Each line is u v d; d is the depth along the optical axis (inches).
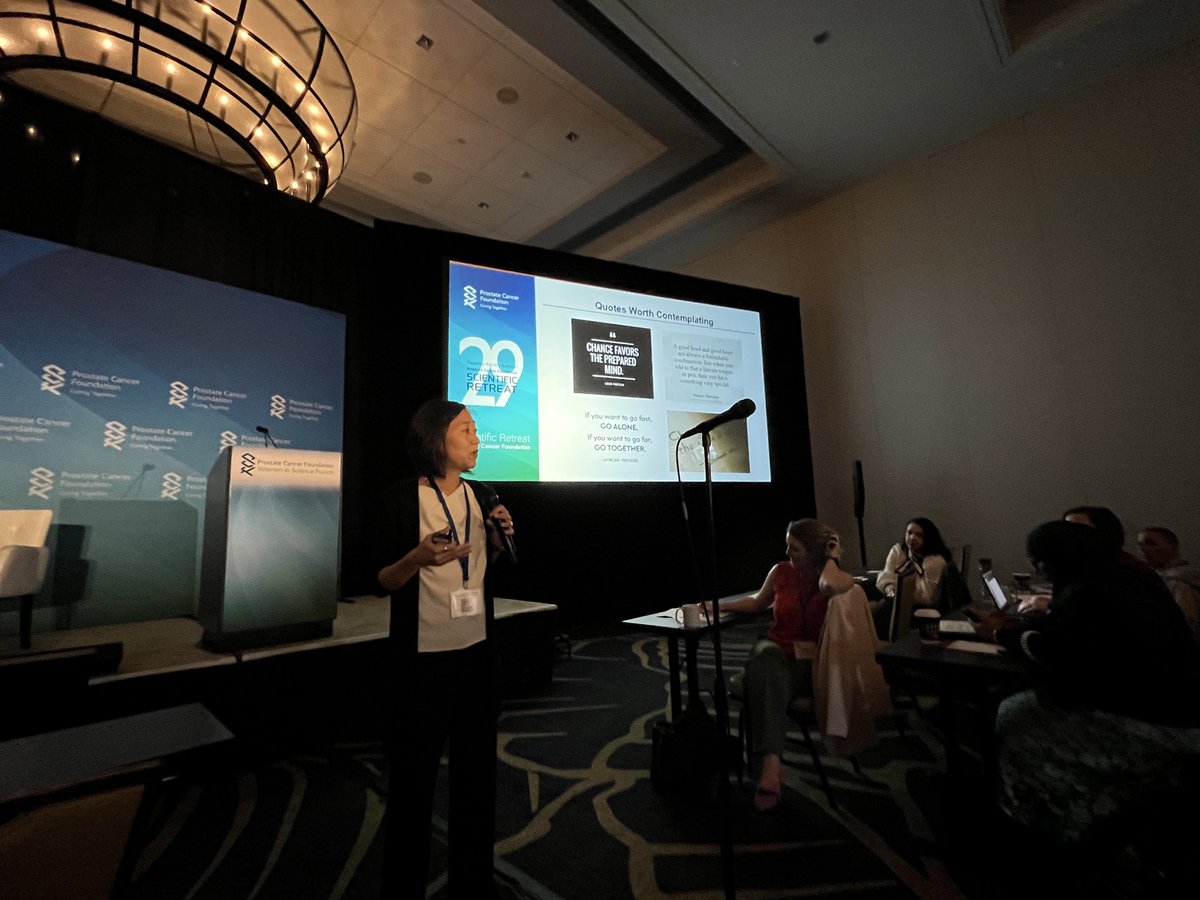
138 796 30.2
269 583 100.7
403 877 48.8
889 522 217.6
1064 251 180.5
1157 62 165.8
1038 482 182.9
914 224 215.2
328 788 91.2
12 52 120.5
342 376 179.0
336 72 141.1
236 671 93.4
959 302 202.5
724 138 222.2
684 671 155.5
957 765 73.7
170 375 144.8
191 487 145.0
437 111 199.9
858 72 171.2
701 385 208.5
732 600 99.3
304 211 180.1
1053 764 60.3
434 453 57.4
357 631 113.6
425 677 51.7
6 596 100.0
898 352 217.9
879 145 206.5
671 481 196.1
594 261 197.2
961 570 152.9
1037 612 90.7
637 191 252.4
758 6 147.6
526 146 220.2
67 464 127.9
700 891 63.1
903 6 148.6
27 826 26.5
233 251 163.6
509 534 58.1
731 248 274.7
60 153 135.7
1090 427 173.5
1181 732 54.8
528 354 178.9
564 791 87.5
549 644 144.5
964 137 202.2
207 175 160.2
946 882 64.3
